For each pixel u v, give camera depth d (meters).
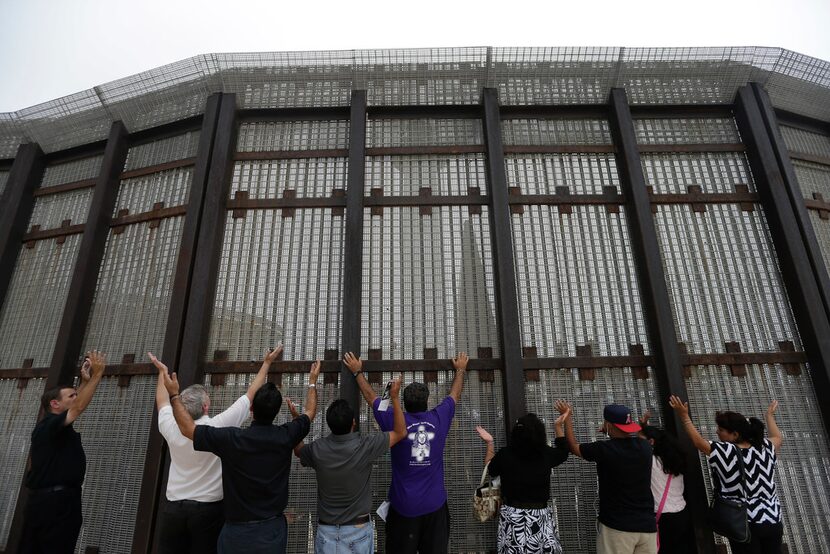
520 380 3.14
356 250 3.40
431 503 2.60
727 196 3.70
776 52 3.79
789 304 3.47
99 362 2.85
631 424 2.71
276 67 3.87
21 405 3.69
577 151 3.82
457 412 3.25
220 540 2.19
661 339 3.20
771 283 3.52
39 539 2.68
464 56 3.84
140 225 3.89
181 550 2.46
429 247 3.60
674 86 3.91
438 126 3.95
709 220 3.67
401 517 2.58
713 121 3.99
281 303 3.48
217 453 2.21
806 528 3.05
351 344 3.19
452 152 3.82
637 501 2.57
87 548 3.15
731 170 3.82
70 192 4.32
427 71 3.87
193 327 3.24
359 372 3.05
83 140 4.36
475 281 3.51
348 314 3.25
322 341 3.38
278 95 3.94
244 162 3.85
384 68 3.86
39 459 2.71
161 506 2.94
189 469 2.46
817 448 3.18
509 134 3.91
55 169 4.48
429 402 3.25
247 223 3.69
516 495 2.64
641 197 3.55
